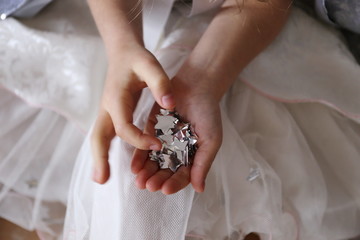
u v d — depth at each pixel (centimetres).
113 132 37
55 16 46
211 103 37
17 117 45
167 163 35
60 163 44
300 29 45
